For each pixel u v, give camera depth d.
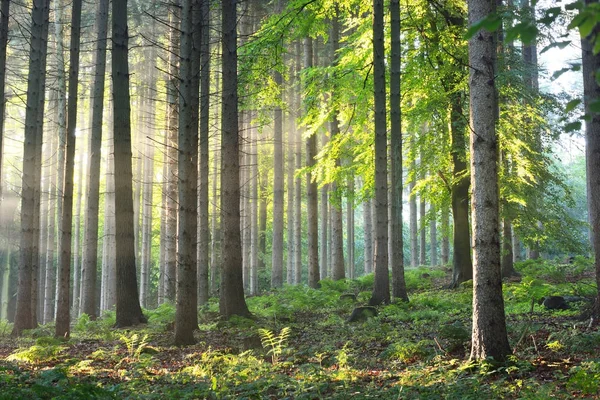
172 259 25.59
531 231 20.00
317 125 20.70
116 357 11.17
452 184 21.11
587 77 11.60
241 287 16.03
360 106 20.25
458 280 21.08
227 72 15.68
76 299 34.81
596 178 11.84
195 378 8.80
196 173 15.56
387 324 13.50
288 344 12.40
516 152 18.34
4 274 34.34
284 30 17.89
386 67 19.95
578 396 6.61
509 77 18.45
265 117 20.06
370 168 21.58
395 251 17.41
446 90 19.48
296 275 32.28
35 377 8.38
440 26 20.14
